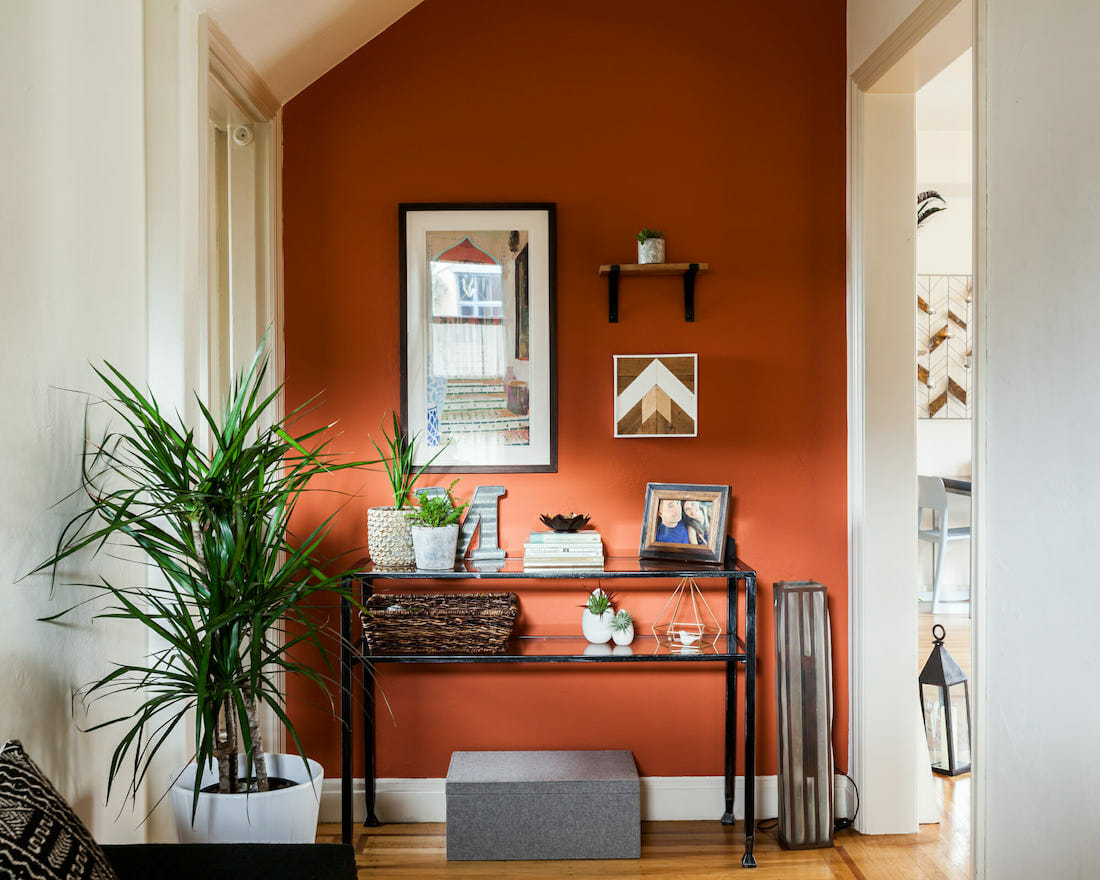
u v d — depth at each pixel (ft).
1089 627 5.91
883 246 10.21
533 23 10.65
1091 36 5.87
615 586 10.71
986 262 7.17
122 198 7.09
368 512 10.16
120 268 7.05
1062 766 6.18
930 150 20.16
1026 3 6.59
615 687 10.67
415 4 10.58
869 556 10.22
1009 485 6.84
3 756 4.49
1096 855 5.80
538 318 10.64
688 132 10.66
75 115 6.30
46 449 5.88
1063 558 6.19
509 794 9.52
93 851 4.33
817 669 9.88
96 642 6.59
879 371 10.21
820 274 10.66
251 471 7.09
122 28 7.11
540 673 10.64
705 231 10.67
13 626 5.48
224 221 10.16
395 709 10.59
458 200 10.64
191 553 6.41
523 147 10.66
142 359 7.47
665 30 10.66
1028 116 6.59
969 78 16.44
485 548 10.55
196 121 7.92
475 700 10.62
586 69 10.66
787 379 10.69
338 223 10.60
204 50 7.97
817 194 10.66
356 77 10.58
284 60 9.67
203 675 5.92
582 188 10.66
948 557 21.44
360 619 10.50
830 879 9.07
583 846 9.55
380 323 10.63
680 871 9.27
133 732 6.03
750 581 9.52
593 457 10.71
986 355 7.16
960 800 11.21
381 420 10.64
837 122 10.64
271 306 10.27
